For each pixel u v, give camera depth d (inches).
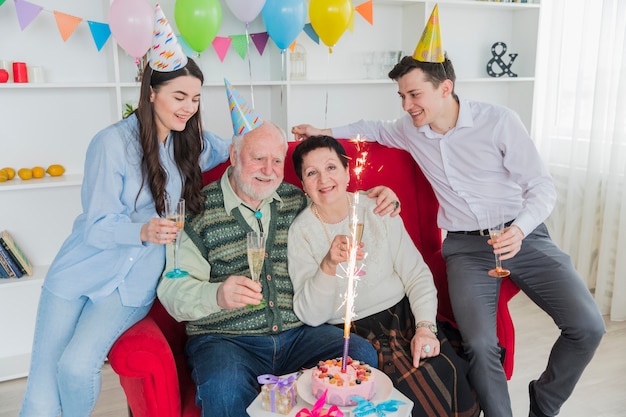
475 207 88.9
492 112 86.5
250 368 69.4
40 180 112.2
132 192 72.4
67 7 114.0
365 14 119.9
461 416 74.2
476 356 77.2
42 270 117.5
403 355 74.4
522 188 87.7
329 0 102.1
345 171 78.0
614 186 131.6
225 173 78.5
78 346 68.9
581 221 141.9
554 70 147.0
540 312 136.8
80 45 116.8
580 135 140.3
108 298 71.9
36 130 116.6
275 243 77.2
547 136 149.6
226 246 75.3
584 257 140.6
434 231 95.5
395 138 94.7
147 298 73.3
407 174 93.4
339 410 54.9
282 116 129.2
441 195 91.6
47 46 114.3
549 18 149.5
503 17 154.2
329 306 74.0
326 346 72.1
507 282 88.1
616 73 131.2
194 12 96.8
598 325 81.0
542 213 82.2
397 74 85.1
